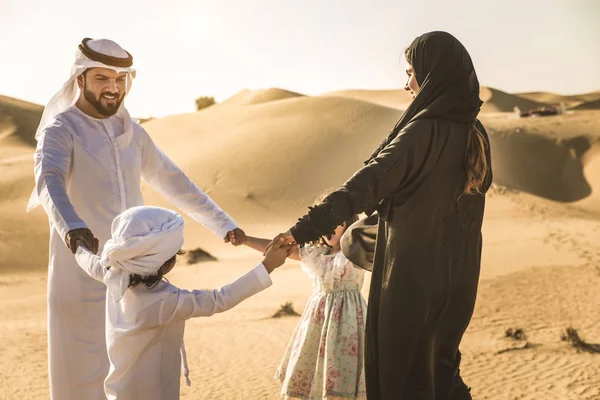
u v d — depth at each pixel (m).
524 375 8.80
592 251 24.84
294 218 55.84
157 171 5.56
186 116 83.50
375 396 3.64
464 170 3.51
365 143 66.88
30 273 34.34
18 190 54.97
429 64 3.51
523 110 162.88
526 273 19.16
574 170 78.94
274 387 8.95
